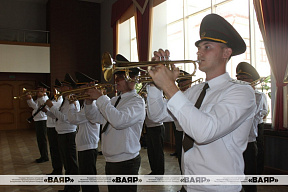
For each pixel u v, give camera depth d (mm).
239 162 1065
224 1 5051
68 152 3111
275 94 3609
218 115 988
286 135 3451
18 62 8914
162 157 3812
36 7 10242
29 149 5957
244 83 1111
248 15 4551
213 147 1051
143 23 6652
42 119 4797
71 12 9734
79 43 9805
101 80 10016
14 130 9406
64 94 2609
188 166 1114
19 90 9734
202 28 1168
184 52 6078
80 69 9781
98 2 10078
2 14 9781
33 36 9445
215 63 1150
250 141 2645
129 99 2070
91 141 2559
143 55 6602
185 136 1150
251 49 4465
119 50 8578
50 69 9320
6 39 9109
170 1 6691
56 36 9477
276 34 3500
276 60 3523
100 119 2422
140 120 2043
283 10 3426
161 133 3871
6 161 4797
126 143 1958
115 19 8336
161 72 1021
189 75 1412
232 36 1135
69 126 3135
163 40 6809
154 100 1419
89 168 2543
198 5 5727
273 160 3711
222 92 1091
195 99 1240
